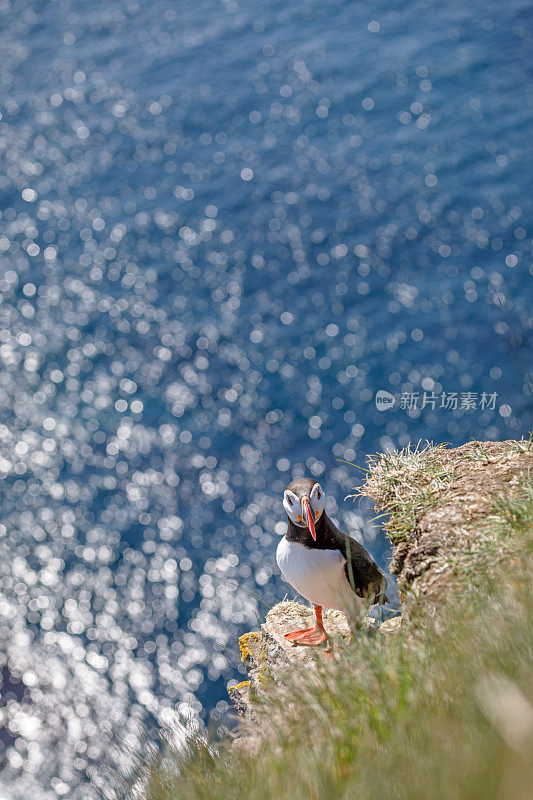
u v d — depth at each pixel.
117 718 64.88
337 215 116.44
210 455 90.75
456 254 106.75
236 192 124.38
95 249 119.12
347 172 123.44
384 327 99.50
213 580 77.75
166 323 107.12
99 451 93.69
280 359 98.88
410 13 151.12
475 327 96.19
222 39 156.75
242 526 83.31
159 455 92.06
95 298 113.06
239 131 136.75
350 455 86.94
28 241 122.50
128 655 70.94
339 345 98.81
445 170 119.75
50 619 75.56
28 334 108.69
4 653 71.62
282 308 105.50
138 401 98.56
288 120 135.50
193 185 127.75
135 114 143.62
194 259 114.50
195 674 68.50
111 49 158.25
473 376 90.31
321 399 93.19
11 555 83.19
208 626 73.81
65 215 126.50
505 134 124.12
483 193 115.44
